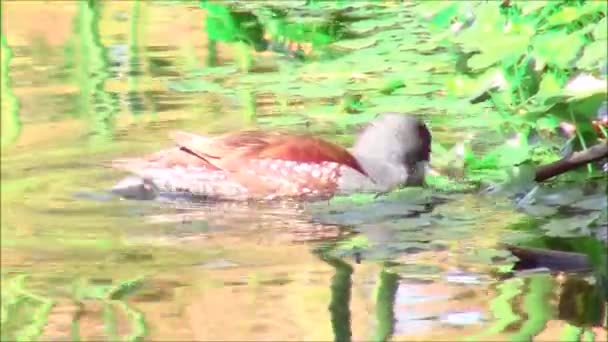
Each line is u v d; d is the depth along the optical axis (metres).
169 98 10.98
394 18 14.18
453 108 10.16
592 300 6.32
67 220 7.88
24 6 15.91
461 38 11.36
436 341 5.87
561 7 9.45
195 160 8.66
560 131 9.16
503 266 6.91
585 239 7.30
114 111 10.44
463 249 7.29
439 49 12.36
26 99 10.97
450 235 7.58
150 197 8.45
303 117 10.22
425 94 10.72
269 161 8.64
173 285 6.77
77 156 9.16
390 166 8.77
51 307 6.48
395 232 7.58
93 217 7.96
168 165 8.64
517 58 9.77
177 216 8.06
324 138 9.60
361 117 10.16
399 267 6.95
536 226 7.62
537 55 9.04
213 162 8.62
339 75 11.63
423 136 8.96
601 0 9.04
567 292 6.48
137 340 5.95
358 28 13.73
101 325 6.11
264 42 13.35
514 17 10.02
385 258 7.12
